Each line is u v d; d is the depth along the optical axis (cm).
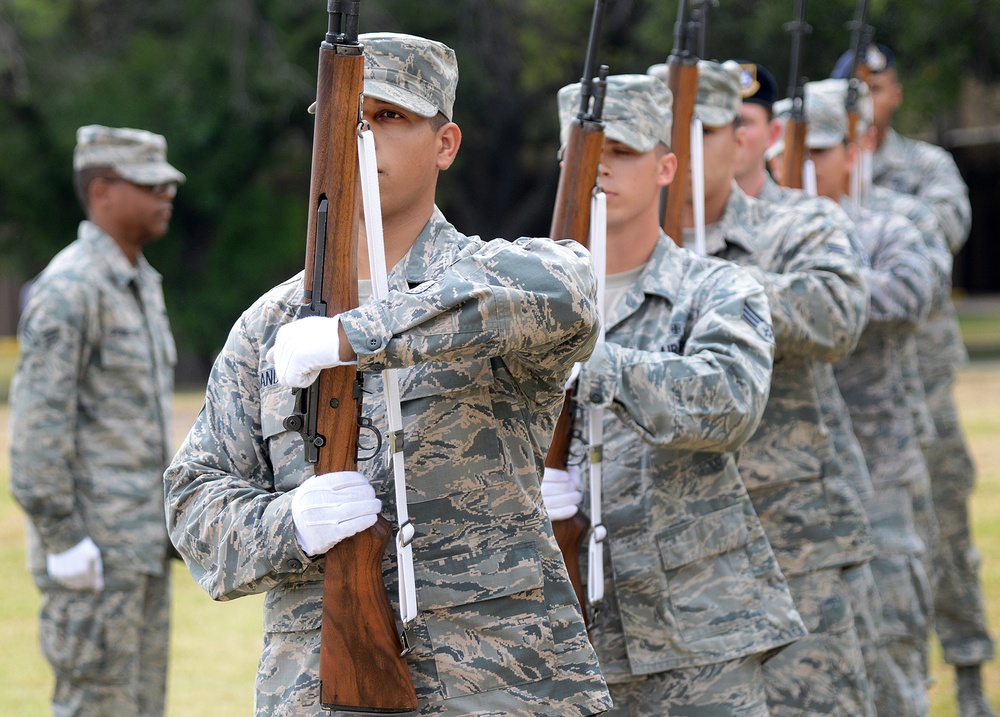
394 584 795
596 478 1077
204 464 844
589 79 1062
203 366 6994
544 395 821
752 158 1575
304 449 791
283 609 816
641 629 1121
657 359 1052
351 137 765
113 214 1700
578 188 1062
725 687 1111
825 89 1897
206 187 6109
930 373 2111
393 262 847
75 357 1603
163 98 5997
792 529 1389
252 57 6012
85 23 6250
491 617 790
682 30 1259
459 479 791
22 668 2056
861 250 1441
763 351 1092
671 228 1250
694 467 1129
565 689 800
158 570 1673
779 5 5159
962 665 1936
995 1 4753
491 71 6353
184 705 1862
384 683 767
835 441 1479
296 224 6366
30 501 1579
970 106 6856
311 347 735
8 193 6275
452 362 789
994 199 11212
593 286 788
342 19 773
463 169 6938
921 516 1823
